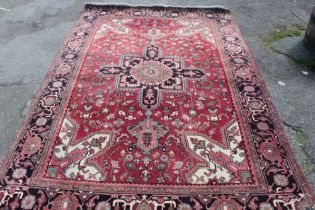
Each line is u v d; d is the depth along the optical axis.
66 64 3.96
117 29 4.64
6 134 3.09
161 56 4.12
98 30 4.61
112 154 2.91
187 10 5.08
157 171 2.77
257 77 3.79
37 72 3.85
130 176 2.73
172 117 3.28
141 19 4.87
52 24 4.76
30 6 5.18
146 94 3.54
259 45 4.35
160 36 4.50
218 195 2.59
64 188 2.62
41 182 2.66
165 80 3.74
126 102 3.44
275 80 3.76
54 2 5.31
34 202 2.52
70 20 4.85
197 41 4.41
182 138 3.06
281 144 2.99
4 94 3.54
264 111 3.34
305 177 2.72
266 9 5.14
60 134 3.08
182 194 2.59
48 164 2.81
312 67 3.95
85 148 2.96
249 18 4.93
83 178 2.71
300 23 4.79
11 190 2.60
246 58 4.10
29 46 4.29
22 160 2.84
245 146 2.98
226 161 2.86
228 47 4.30
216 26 4.73
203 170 2.78
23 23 4.77
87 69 3.89
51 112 3.31
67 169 2.78
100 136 3.07
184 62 4.03
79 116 3.28
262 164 2.82
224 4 5.28
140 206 2.51
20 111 3.34
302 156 2.91
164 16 4.95
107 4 5.18
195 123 3.21
